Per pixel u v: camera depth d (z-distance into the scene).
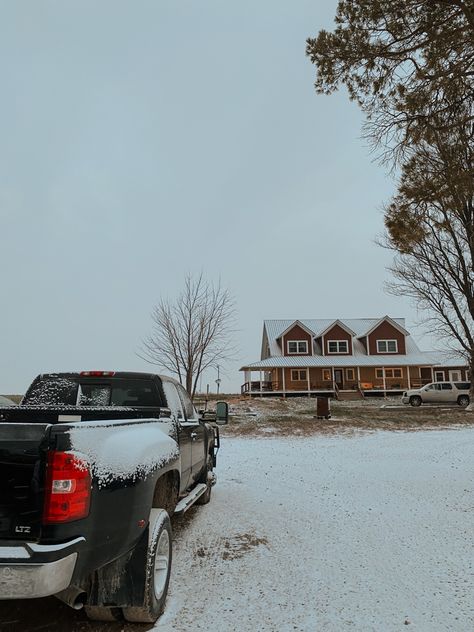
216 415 7.39
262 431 18.81
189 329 21.58
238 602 3.91
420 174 7.79
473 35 6.48
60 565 2.64
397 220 8.01
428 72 7.04
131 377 5.44
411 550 5.21
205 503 7.42
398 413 26.22
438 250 26.12
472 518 6.45
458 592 4.07
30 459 2.85
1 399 11.66
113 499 3.06
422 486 8.61
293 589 4.17
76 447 2.82
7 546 2.66
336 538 5.69
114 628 3.48
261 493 8.28
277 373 45.69
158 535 3.61
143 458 3.51
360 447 14.49
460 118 7.33
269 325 49.47
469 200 7.71
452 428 20.00
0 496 2.78
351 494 8.12
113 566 3.38
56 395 5.53
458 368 49.09
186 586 4.25
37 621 3.60
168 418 4.82
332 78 7.79
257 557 5.03
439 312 29.56
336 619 3.59
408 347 47.75
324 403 23.08
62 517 2.70
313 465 11.34
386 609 3.76
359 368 45.53
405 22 6.99
